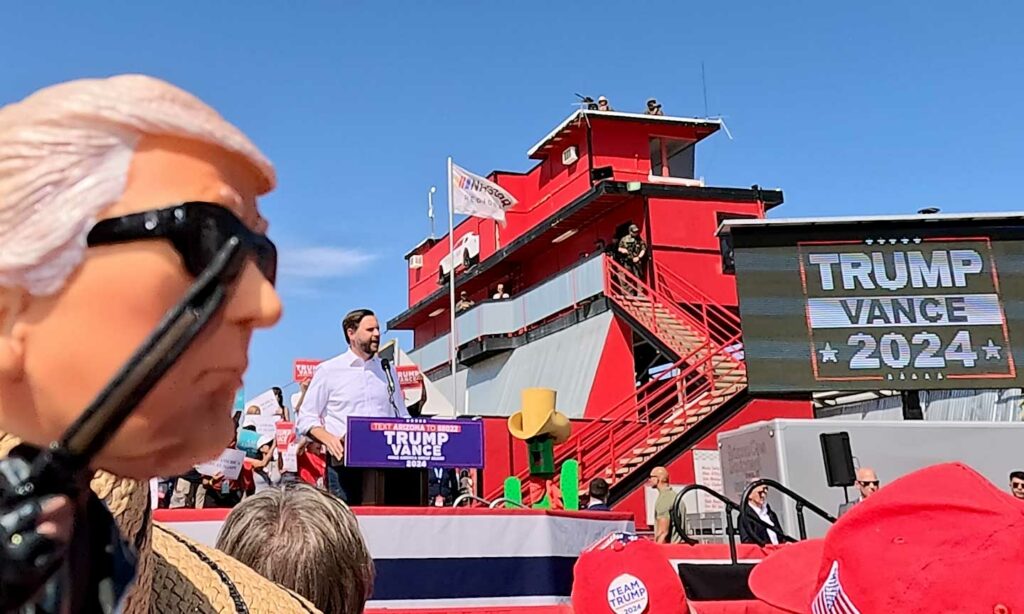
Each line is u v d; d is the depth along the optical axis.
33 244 0.59
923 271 12.72
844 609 1.64
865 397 16.52
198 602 1.25
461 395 24.97
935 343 12.51
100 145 0.62
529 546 5.82
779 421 10.48
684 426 15.40
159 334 0.58
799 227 12.81
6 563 0.56
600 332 19.30
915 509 1.60
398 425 5.89
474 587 5.59
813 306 12.58
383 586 5.37
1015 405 15.77
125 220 0.60
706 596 6.10
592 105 24.22
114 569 0.73
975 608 1.46
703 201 21.12
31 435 0.63
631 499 14.64
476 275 26.36
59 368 0.60
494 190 18.02
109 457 0.63
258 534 1.93
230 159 0.67
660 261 20.42
